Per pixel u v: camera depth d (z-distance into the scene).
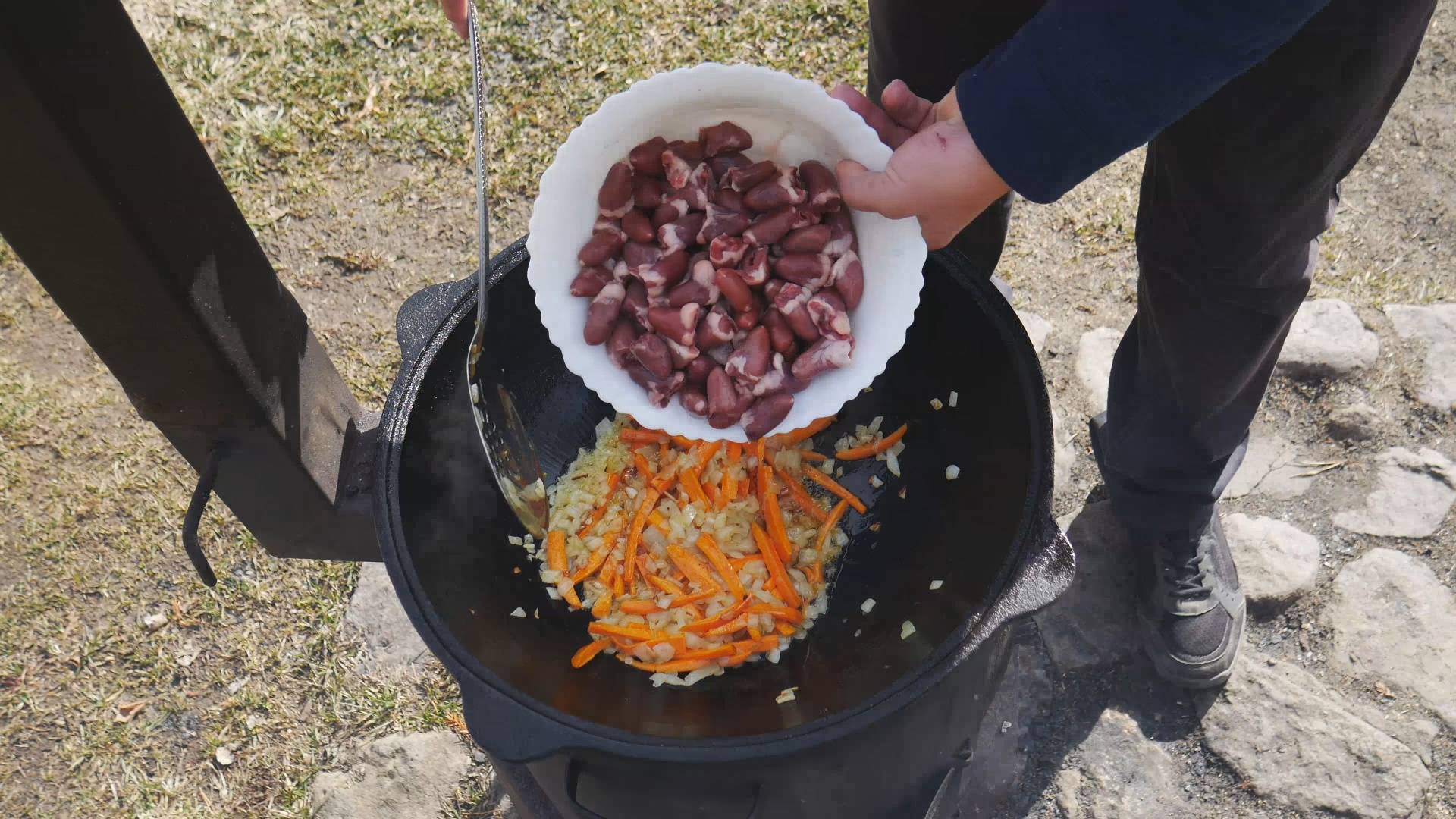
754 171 1.42
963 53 1.75
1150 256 1.57
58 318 2.65
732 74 1.36
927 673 1.31
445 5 1.50
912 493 1.78
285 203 2.79
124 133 1.21
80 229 1.23
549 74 2.95
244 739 2.11
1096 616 2.11
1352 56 1.21
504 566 1.67
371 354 2.57
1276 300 1.52
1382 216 2.57
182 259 1.34
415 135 2.88
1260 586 2.10
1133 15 1.07
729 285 1.41
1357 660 2.03
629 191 1.44
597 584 1.73
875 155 1.37
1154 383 1.77
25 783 2.09
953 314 1.63
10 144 1.12
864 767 1.44
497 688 1.31
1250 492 2.24
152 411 1.54
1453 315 2.37
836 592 1.77
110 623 2.24
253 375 1.52
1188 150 1.37
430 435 1.55
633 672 1.64
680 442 1.84
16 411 2.50
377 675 2.15
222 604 2.25
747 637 1.69
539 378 1.82
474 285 1.60
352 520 1.78
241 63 3.00
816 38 2.96
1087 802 1.95
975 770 1.99
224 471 1.65
